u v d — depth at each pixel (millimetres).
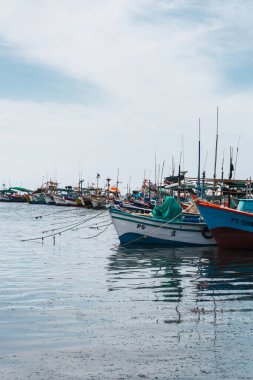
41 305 14094
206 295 15758
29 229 52281
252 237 30562
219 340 10500
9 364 9008
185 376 8422
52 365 8961
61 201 143625
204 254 28844
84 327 11586
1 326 11672
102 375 8469
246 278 19578
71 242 36969
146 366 8906
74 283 18125
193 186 52250
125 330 11320
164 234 34062
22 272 21094
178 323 11977
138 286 17516
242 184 41812
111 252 29922
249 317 12594
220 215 30828
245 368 8797
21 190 181250
